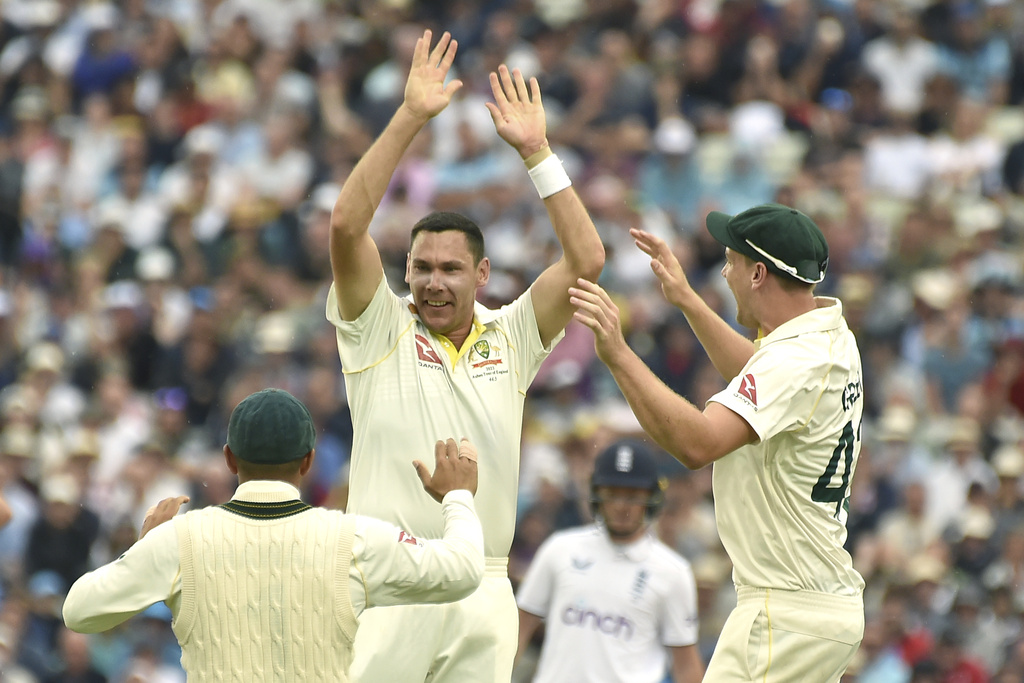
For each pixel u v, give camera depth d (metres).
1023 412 44.78
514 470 17.92
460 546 15.69
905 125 55.56
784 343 17.72
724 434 16.92
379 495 17.45
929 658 33.62
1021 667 33.59
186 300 49.97
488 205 51.00
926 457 41.62
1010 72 59.12
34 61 63.50
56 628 37.38
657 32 58.72
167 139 58.56
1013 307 47.72
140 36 63.62
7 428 44.62
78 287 51.72
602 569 24.73
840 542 18.11
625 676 24.31
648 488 24.56
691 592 24.75
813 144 54.44
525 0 61.38
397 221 49.19
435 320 17.67
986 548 37.69
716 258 49.34
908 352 46.03
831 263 49.12
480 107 54.53
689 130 54.00
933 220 49.75
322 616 15.27
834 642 17.62
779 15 58.00
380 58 61.19
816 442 17.62
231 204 54.38
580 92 55.62
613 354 16.72
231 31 61.03
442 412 17.55
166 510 16.06
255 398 15.80
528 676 29.95
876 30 59.19
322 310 46.94
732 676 17.77
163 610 33.41
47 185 57.62
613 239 48.28
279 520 15.48
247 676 15.17
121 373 47.56
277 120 56.34
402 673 17.38
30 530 39.50
